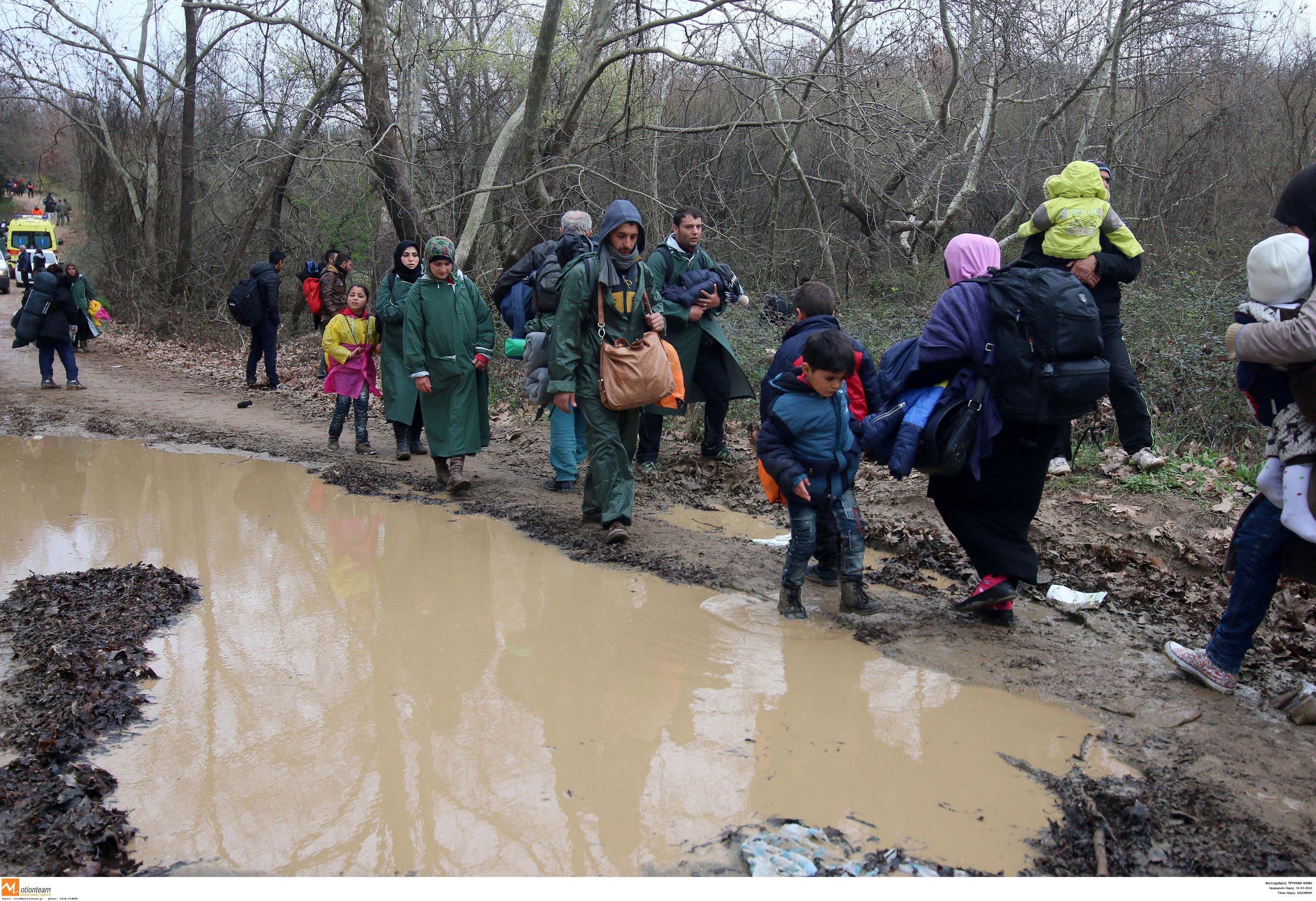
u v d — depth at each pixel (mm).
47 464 8094
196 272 21219
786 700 3840
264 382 12961
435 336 6996
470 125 18656
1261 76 16797
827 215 18094
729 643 4438
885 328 9859
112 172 23422
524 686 3947
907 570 5465
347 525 6371
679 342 7273
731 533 6246
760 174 16609
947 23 13555
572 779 3236
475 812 3035
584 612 4812
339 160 14430
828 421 4570
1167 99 15391
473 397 7262
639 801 3105
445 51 16453
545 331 7070
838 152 14047
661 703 3809
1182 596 4941
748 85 15953
